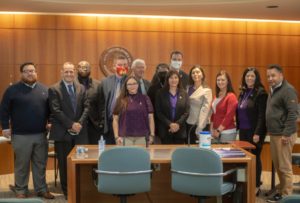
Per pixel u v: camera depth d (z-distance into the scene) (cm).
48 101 479
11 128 479
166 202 417
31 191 521
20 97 468
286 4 696
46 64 820
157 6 728
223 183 350
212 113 496
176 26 853
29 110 469
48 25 817
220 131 479
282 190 456
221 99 489
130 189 340
